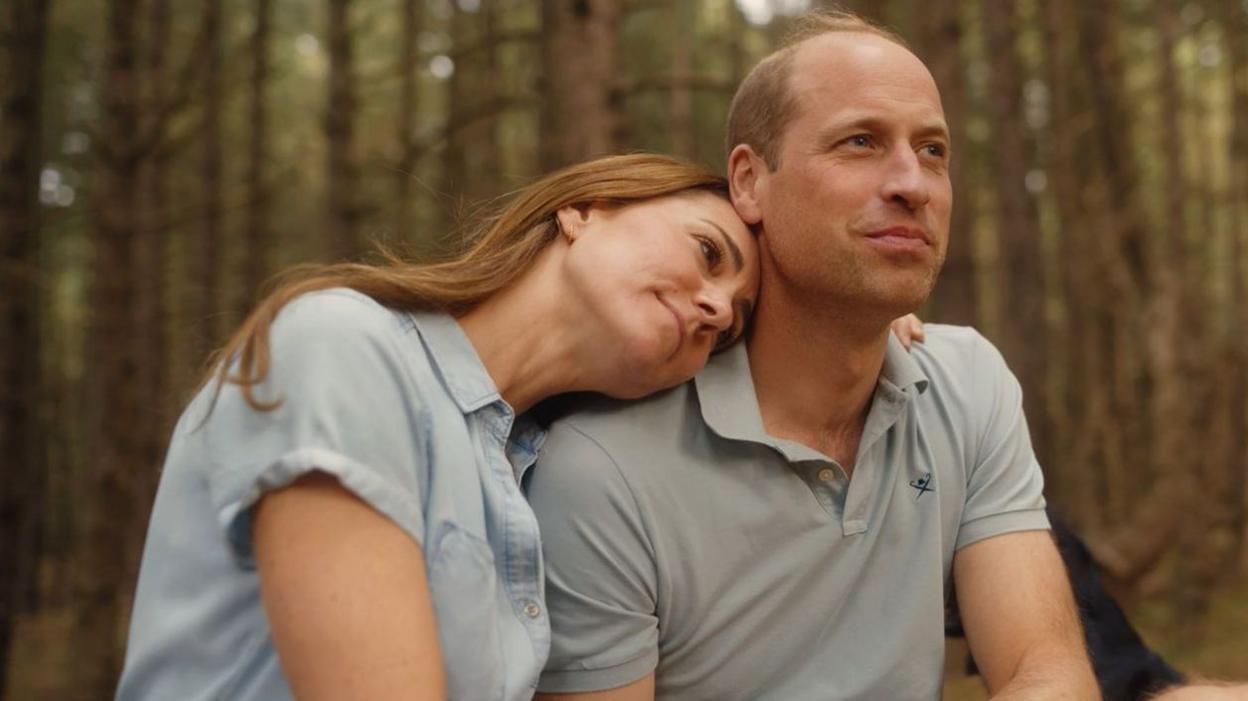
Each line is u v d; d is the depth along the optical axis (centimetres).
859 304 168
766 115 174
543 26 423
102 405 591
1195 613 702
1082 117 895
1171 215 809
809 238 168
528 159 1066
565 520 171
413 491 135
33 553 1053
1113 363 1054
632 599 171
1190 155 1441
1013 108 749
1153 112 1191
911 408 188
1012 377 208
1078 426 1045
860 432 187
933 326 212
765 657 177
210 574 137
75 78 1012
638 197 166
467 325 158
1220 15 942
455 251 174
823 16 185
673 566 172
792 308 175
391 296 149
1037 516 194
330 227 621
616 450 171
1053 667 179
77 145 1018
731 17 1235
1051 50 888
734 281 169
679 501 173
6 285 591
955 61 526
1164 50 850
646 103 1169
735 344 180
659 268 158
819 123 167
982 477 195
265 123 1043
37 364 708
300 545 126
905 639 181
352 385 133
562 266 160
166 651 138
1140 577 700
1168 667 214
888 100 166
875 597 183
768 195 173
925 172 170
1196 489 727
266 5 905
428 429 142
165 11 832
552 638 172
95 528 581
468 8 1036
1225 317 1368
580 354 159
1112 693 207
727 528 174
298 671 125
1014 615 186
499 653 143
